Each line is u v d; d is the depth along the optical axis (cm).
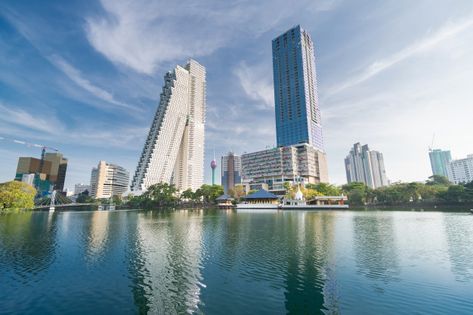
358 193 14562
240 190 16788
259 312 1354
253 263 2234
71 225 5578
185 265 2203
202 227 4772
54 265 2241
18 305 1468
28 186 11688
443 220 5575
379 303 1441
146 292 1638
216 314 1339
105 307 1432
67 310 1400
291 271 2009
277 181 19012
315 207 10956
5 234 4144
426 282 1748
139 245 3059
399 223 5053
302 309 1378
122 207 19250
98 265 2228
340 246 2869
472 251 2592
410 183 13362
